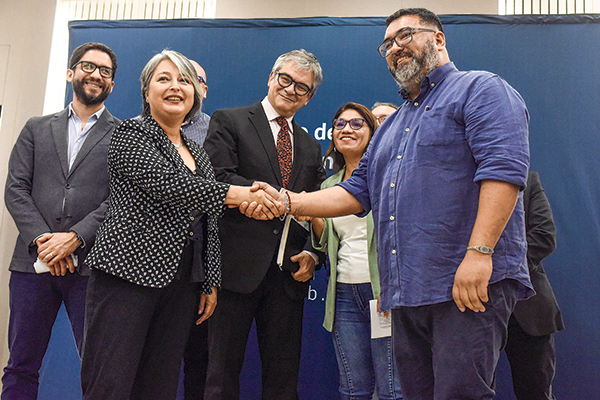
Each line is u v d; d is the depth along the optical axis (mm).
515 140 1396
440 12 3713
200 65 3332
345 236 2434
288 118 2494
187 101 1936
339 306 2354
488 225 1360
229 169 2232
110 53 2693
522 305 2363
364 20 3307
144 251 1629
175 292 1745
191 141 2070
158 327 1723
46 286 2354
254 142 2307
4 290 3254
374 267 2217
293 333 2227
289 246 2258
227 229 2199
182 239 1711
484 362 1366
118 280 1615
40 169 2459
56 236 2252
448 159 1499
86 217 2312
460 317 1398
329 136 3184
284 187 2305
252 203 1812
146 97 1980
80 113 2631
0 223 3373
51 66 3779
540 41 3160
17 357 2301
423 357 1543
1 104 3695
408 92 1792
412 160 1553
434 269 1449
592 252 2904
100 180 2451
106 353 1563
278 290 2229
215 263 1964
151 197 1681
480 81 1518
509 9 3682
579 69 3104
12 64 3756
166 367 1712
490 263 1362
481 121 1438
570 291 2873
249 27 3355
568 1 3646
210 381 2113
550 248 2461
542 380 2352
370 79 3242
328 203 1897
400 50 1733
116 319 1585
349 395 2254
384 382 2143
